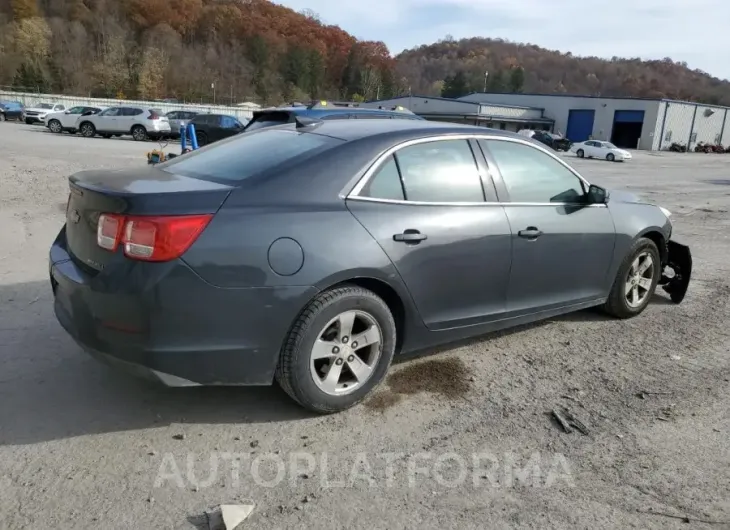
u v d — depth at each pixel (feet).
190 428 11.00
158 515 8.71
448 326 12.98
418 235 11.89
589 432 11.39
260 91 368.07
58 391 12.07
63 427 10.82
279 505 9.03
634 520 9.00
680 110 206.90
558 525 8.83
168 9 393.70
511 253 13.51
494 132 13.98
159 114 98.99
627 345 15.84
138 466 9.82
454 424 11.52
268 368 10.68
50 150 66.74
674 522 8.97
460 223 12.59
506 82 465.88
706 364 14.80
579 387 13.28
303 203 10.88
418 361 14.24
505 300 13.87
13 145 71.00
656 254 17.75
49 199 33.32
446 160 12.90
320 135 12.50
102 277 9.91
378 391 12.64
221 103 327.26
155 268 9.66
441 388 12.94
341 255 10.89
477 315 13.41
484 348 15.26
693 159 151.12
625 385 13.47
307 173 11.16
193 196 10.12
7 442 10.29
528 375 13.79
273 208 10.57
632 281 17.38
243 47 401.49
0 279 18.75
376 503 9.17
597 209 15.71
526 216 13.82
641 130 203.72
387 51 487.61
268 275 10.27
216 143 14.14
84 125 99.40
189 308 9.85
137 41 368.68
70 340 14.46
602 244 15.76
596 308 18.47
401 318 12.37
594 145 136.26
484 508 9.16
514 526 8.78
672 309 19.06
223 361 10.27
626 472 10.17
